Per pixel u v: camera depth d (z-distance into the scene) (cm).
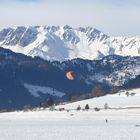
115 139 13525
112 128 18238
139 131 16275
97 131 16738
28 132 16850
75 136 14700
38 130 17900
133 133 15412
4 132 16938
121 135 14712
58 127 19775
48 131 17225
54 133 16150
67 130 17625
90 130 17338
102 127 19112
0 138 14262
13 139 13950
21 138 14225
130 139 13438
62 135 15175
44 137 14500
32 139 13900
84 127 19362
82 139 13725
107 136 14475
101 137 14200
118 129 17588
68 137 14412
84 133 15888
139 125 19838
